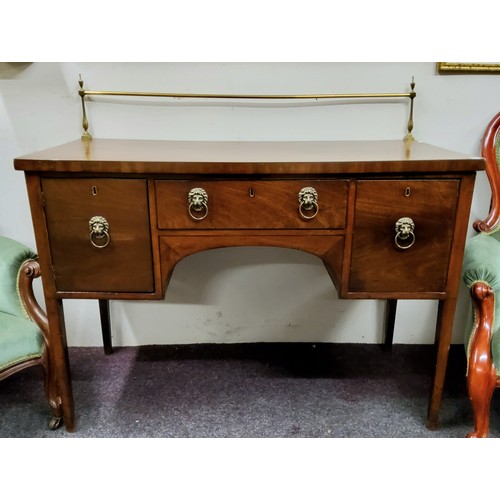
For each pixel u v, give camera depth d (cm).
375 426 121
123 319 155
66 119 136
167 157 100
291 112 137
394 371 145
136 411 127
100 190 98
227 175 97
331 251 103
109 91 133
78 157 98
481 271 104
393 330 155
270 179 97
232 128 138
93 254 102
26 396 133
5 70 131
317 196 98
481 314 104
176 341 159
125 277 104
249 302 154
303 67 134
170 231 100
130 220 100
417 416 125
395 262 103
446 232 101
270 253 149
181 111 137
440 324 109
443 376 114
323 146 123
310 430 120
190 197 97
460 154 105
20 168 94
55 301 106
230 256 149
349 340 159
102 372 144
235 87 135
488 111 138
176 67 133
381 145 125
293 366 147
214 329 158
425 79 135
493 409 127
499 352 98
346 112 138
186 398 132
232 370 145
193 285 152
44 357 112
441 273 104
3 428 120
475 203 146
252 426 121
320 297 154
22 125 136
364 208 99
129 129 138
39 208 99
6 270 110
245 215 100
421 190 98
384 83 135
